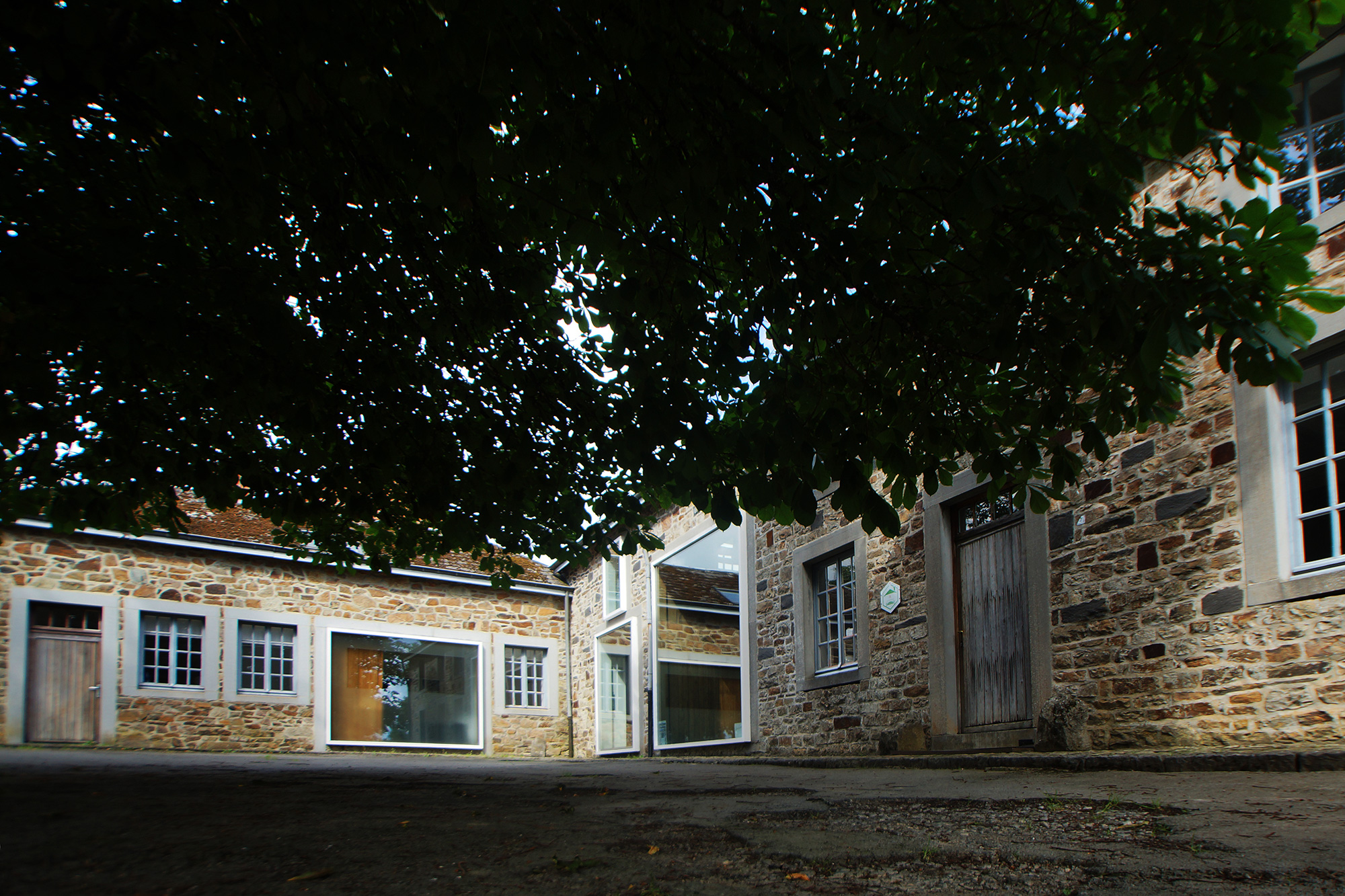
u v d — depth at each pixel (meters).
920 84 2.98
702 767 7.86
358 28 2.47
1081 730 5.92
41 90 3.00
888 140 2.57
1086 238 2.75
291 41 2.53
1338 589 4.53
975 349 3.33
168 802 3.24
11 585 12.60
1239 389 5.20
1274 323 2.73
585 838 2.45
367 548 6.79
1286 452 5.00
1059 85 2.50
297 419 3.95
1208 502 5.33
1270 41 2.21
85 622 13.33
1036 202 2.75
